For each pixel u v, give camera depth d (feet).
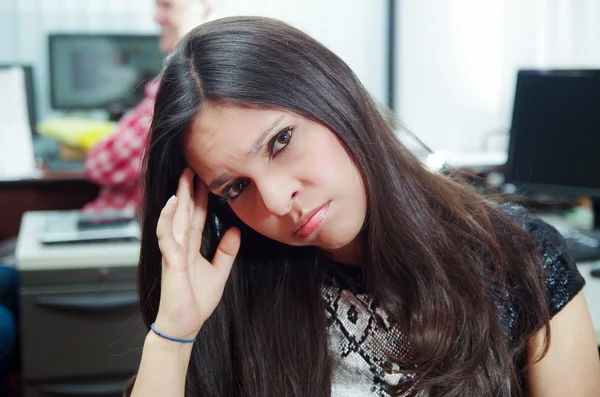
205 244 3.70
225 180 3.10
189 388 3.70
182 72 3.06
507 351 3.48
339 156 3.11
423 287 3.41
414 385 3.50
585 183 6.34
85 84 10.37
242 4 11.51
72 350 6.39
